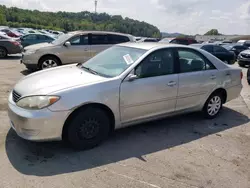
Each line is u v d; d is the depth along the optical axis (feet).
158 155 11.19
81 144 11.12
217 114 16.39
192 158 11.09
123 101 11.64
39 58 27.63
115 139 12.54
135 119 12.46
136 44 14.34
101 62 13.58
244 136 13.74
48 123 10.04
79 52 28.81
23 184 8.73
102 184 8.96
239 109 18.45
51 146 11.44
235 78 16.35
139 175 9.61
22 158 10.34
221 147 12.30
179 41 68.69
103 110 11.44
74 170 9.71
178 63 13.58
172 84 13.14
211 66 15.10
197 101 14.71
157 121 15.20
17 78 25.49
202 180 9.55
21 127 10.23
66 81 11.21
